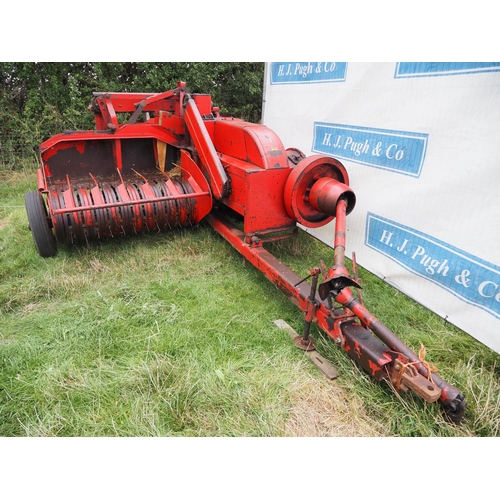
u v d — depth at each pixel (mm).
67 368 2527
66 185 3920
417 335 2941
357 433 2191
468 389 2375
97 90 7578
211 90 9031
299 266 3869
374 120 3441
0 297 3176
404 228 3311
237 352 2707
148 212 3777
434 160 2941
